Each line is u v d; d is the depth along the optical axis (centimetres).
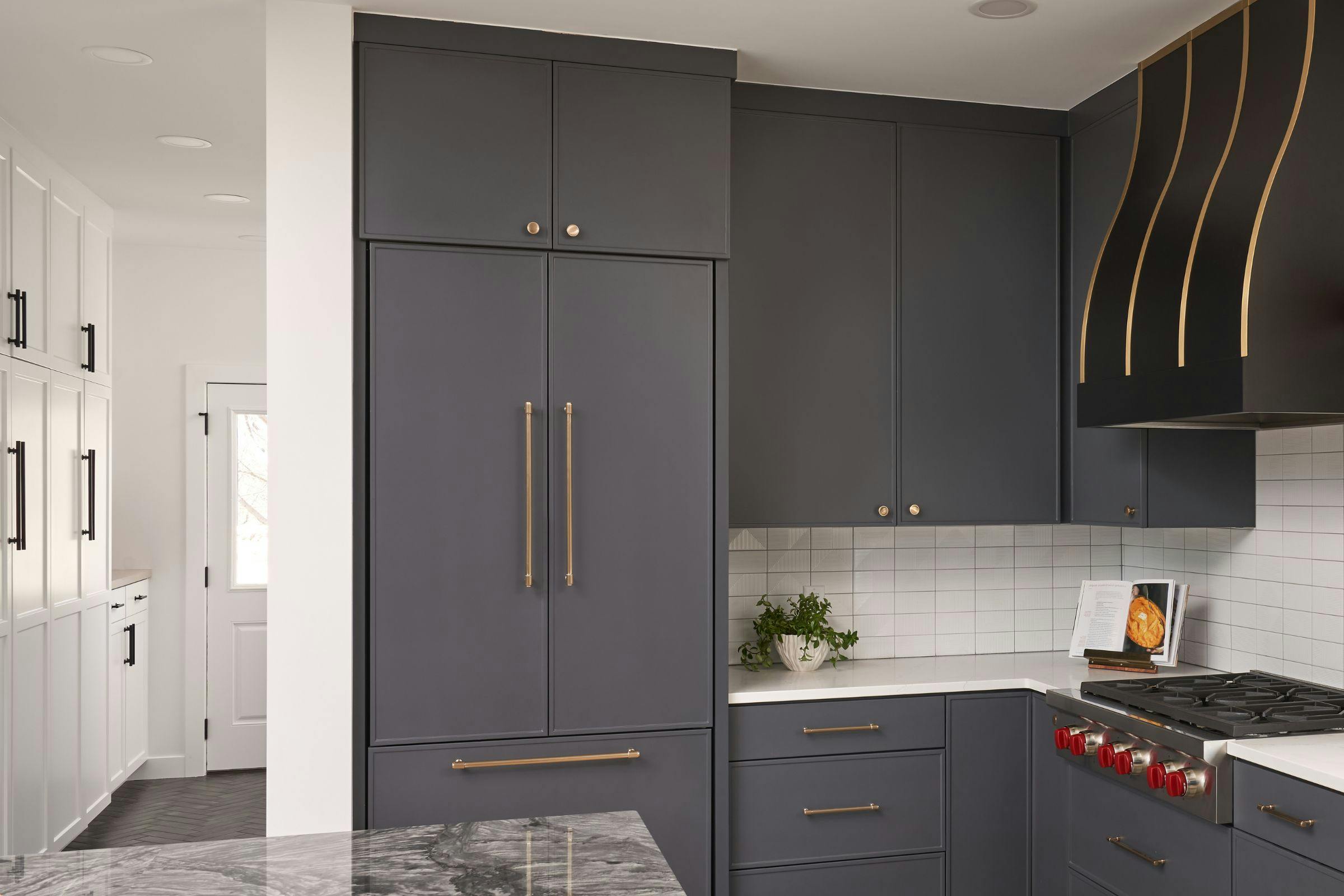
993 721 293
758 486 291
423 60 250
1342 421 254
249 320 523
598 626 260
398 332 249
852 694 282
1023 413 311
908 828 285
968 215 309
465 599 252
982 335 309
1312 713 233
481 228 253
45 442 366
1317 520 273
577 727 258
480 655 253
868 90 300
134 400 512
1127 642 312
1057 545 350
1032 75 289
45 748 366
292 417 242
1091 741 256
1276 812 203
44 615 365
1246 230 220
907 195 304
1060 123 316
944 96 305
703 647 267
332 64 245
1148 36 262
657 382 265
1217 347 223
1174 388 237
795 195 296
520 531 255
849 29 259
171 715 511
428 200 250
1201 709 241
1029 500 311
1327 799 191
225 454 519
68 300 388
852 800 281
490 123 254
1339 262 221
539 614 256
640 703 262
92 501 413
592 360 261
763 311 293
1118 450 293
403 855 141
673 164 266
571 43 260
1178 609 304
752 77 290
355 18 248
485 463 253
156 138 345
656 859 139
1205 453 290
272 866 137
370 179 247
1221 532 309
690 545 266
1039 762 289
